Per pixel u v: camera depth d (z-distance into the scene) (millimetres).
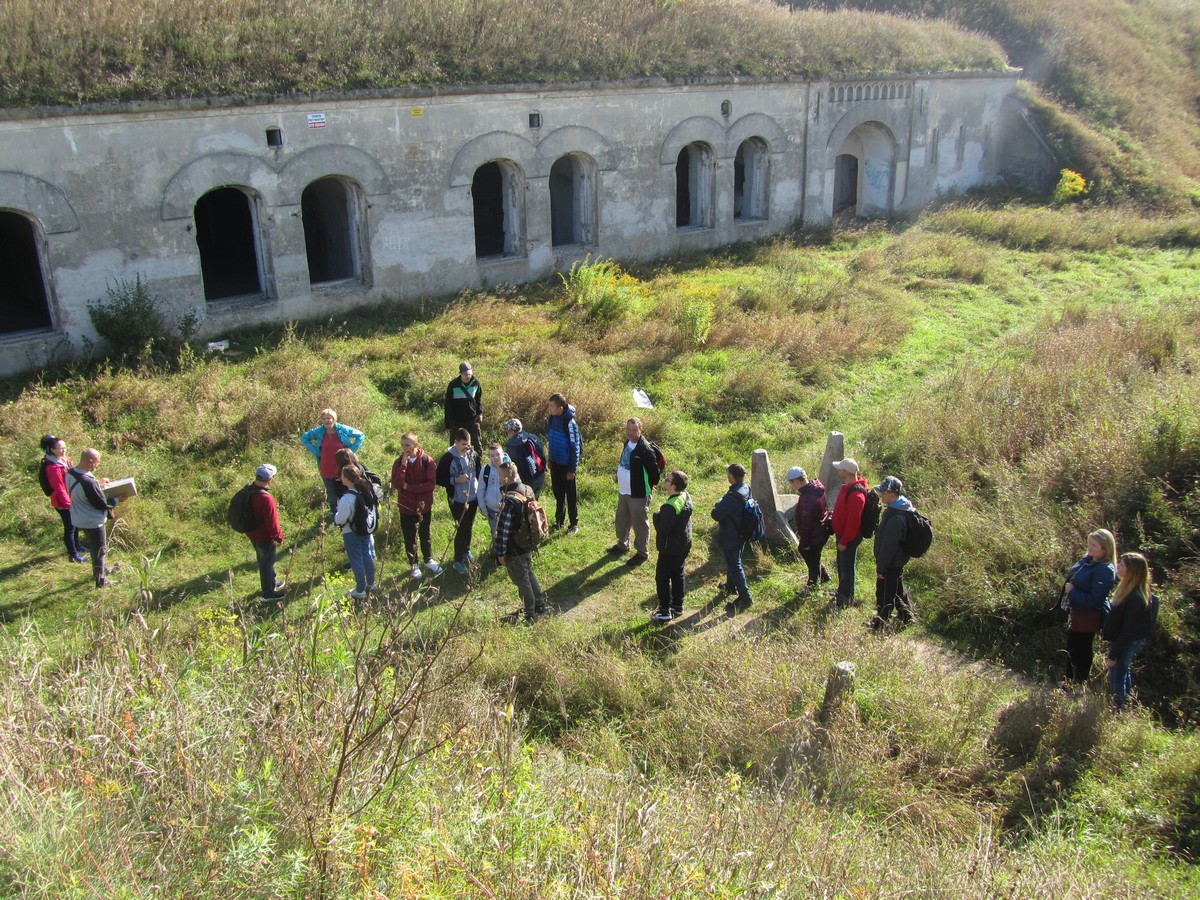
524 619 9219
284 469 11945
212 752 4715
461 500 10258
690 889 4293
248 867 3947
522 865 4227
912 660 8359
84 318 14406
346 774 4543
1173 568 9516
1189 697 8258
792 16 25375
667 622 9430
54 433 11969
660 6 22516
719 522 9508
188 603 9500
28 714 4781
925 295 20281
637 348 16172
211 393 13211
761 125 22953
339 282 17406
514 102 18438
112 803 4246
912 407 13805
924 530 8953
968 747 7176
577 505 11539
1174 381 12719
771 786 6547
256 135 15531
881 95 25422
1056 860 5805
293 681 5297
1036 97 29922
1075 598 8148
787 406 14617
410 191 17484
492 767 4996
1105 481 10656
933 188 28016
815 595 9820
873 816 6418
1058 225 24859
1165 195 28469
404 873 3881
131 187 14469
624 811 4875
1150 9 38844
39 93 13508
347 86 16312
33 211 13664
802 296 18828
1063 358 14727
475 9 19219
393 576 10156
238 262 20969
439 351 15398
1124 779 7004
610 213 20578
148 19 15516
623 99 20062
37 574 9961
